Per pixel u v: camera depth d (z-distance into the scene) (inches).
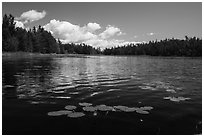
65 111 279.4
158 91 438.9
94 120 250.2
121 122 245.1
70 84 513.0
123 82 557.3
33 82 533.0
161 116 271.3
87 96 382.9
